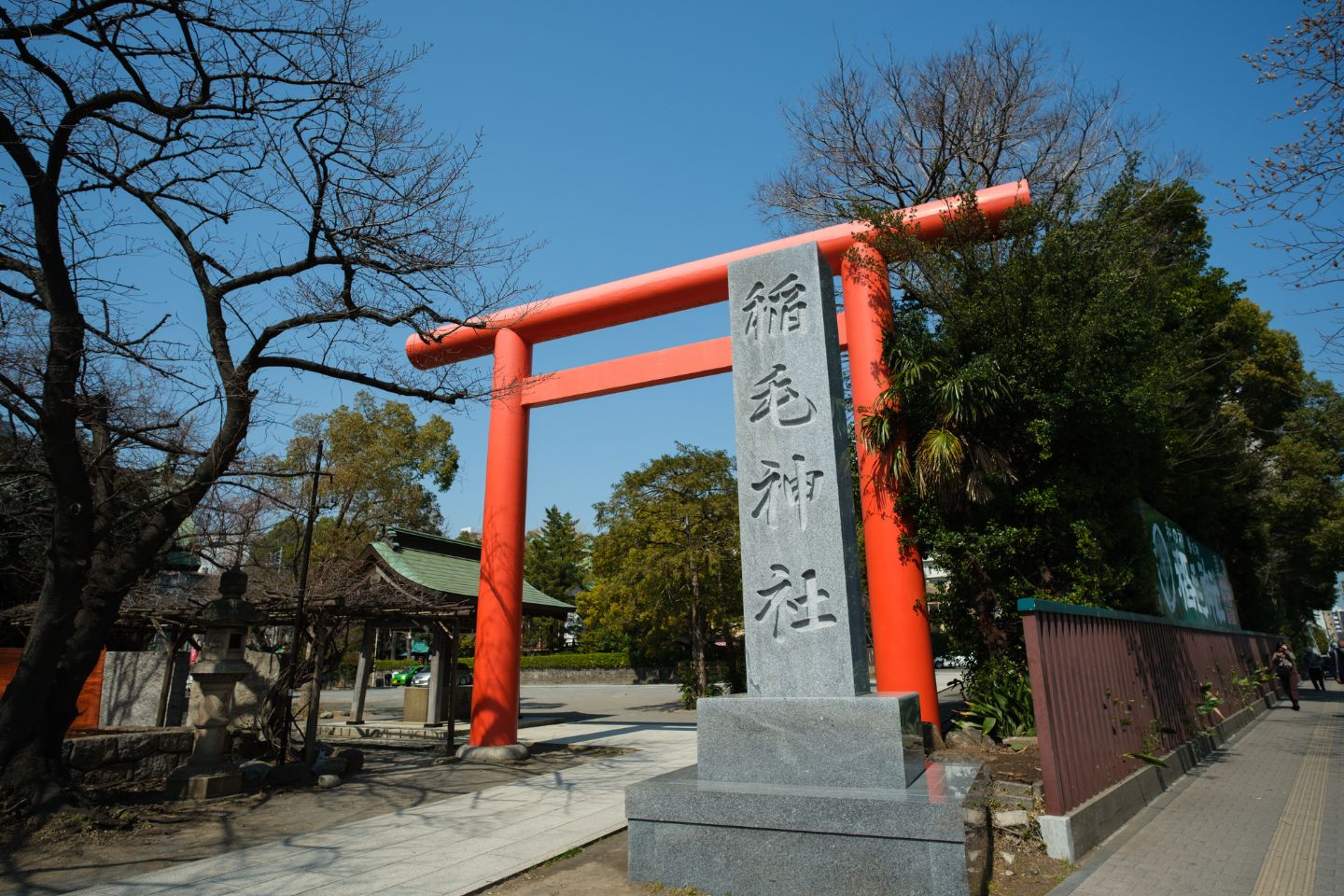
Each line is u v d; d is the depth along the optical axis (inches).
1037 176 681.0
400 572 661.3
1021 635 390.9
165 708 492.4
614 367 458.3
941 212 411.5
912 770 212.8
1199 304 731.4
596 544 965.2
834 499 247.0
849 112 715.4
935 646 447.8
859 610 251.8
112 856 250.2
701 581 875.4
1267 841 245.4
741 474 263.3
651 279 453.4
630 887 205.3
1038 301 371.2
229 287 373.4
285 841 268.8
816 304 267.1
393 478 1141.7
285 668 439.2
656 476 897.5
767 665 242.2
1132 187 483.2
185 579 641.0
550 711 879.1
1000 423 388.5
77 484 305.9
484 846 257.8
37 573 488.1
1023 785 272.1
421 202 387.2
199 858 248.8
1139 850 235.0
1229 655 619.8
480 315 419.2
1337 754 426.9
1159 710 362.3
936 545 386.6
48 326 327.9
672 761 442.3
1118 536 419.2
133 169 338.0
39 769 288.8
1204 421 704.4
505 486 476.4
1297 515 904.3
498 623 460.4
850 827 181.8
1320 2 251.8
